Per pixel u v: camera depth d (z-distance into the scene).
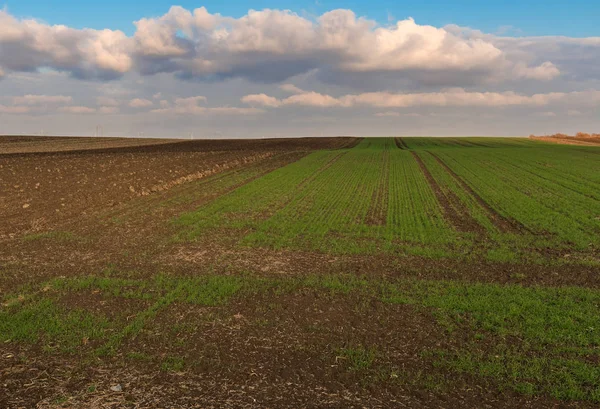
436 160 54.84
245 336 9.83
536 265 15.11
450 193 30.20
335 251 16.66
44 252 16.27
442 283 13.17
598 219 21.59
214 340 9.63
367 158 57.56
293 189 31.64
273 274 14.11
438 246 17.45
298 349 9.26
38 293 12.24
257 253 16.47
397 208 25.02
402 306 11.47
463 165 48.62
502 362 8.70
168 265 14.97
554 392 7.70
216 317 10.77
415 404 7.44
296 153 64.88
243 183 34.56
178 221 21.33
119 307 11.36
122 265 14.92
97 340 9.55
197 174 37.59
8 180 32.31
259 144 88.50
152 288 12.72
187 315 10.88
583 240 17.89
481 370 8.33
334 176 39.06
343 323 10.51
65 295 12.12
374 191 31.09
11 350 9.12
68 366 8.52
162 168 41.44
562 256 16.14
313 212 23.77
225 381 8.06
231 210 24.14
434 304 11.48
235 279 13.45
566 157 57.97
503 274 14.20
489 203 26.30
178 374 8.28
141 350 9.16
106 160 48.44
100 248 16.89
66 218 21.75
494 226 20.67
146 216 22.50
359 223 21.30
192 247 17.19
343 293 12.40
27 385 7.87
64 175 35.53
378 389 7.86
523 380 8.09
